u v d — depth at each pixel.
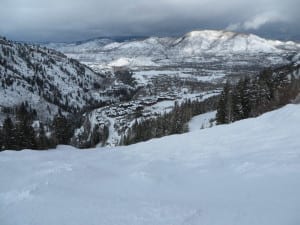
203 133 23.08
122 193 10.63
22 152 21.05
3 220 8.86
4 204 10.28
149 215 8.07
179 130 71.62
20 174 14.26
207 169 12.90
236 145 16.81
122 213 8.37
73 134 117.94
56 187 11.49
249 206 7.60
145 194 10.38
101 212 8.56
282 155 12.23
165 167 14.19
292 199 7.41
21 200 10.23
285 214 6.65
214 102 102.31
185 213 7.90
